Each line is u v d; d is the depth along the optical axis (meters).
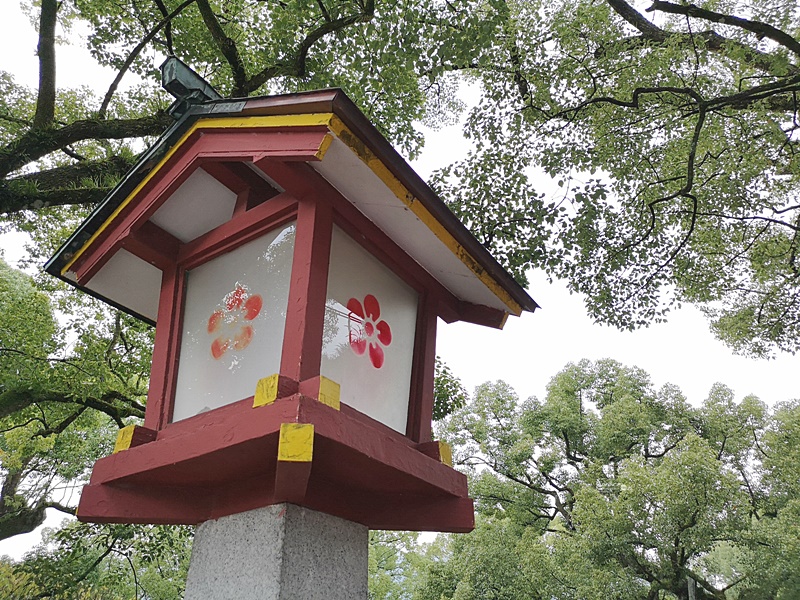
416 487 3.32
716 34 9.51
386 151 3.05
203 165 3.49
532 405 21.11
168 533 11.58
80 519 3.31
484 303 4.42
